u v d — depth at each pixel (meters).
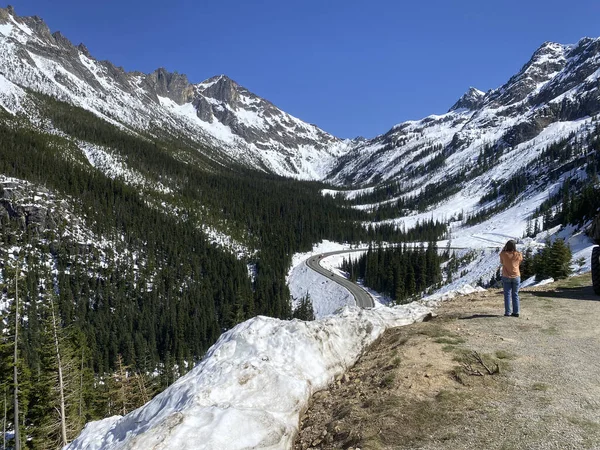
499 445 5.46
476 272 94.12
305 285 124.31
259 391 7.50
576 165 186.00
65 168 147.12
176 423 6.19
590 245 57.78
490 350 9.26
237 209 181.75
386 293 111.06
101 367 71.50
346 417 6.83
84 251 113.31
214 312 103.31
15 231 108.75
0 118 182.12
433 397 7.02
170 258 124.94
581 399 6.71
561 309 13.44
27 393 27.30
